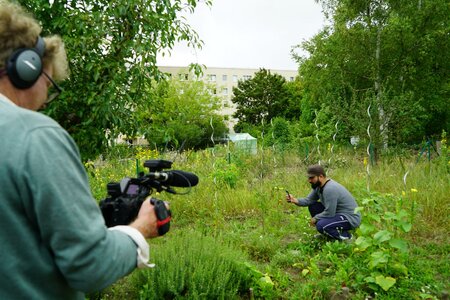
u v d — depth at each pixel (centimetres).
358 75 1827
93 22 336
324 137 1447
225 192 789
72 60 352
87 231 103
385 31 1719
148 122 429
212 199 736
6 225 100
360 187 670
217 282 357
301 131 1809
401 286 384
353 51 1770
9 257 101
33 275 104
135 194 155
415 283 387
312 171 549
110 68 355
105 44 368
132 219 147
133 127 390
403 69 1722
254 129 2886
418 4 1784
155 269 372
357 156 1333
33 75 120
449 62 1822
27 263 103
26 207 101
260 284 378
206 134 3266
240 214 699
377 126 1278
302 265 448
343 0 1775
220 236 506
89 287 105
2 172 99
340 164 1149
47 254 106
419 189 711
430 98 1850
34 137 102
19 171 99
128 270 116
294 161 1305
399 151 1307
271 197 773
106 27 345
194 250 398
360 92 1833
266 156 1341
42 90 129
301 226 596
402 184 758
